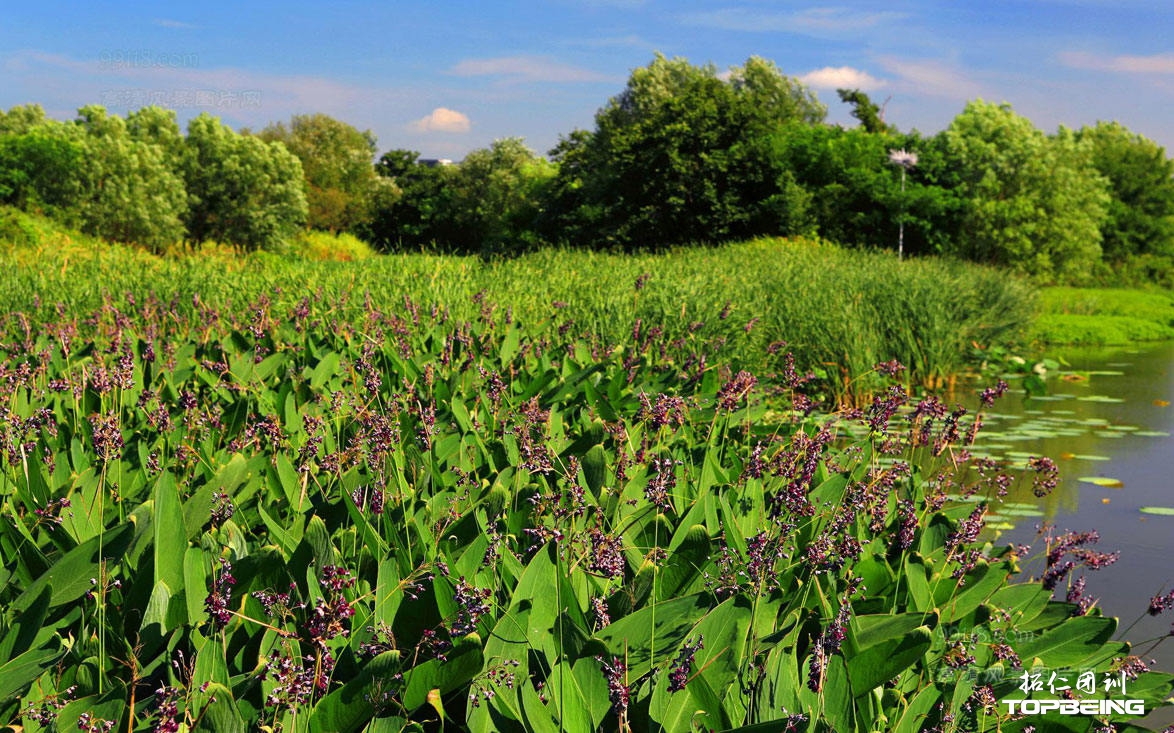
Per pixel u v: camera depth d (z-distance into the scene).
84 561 1.86
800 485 2.43
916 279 11.31
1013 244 24.17
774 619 1.95
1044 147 25.08
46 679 1.61
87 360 4.06
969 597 2.30
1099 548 4.25
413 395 3.69
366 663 1.66
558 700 1.66
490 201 56.44
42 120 45.75
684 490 2.71
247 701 1.58
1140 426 7.25
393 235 60.75
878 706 1.84
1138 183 39.72
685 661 1.58
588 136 40.88
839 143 26.12
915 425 3.39
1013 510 4.80
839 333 8.81
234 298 7.22
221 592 1.64
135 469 2.72
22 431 2.62
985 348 11.21
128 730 1.48
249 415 3.39
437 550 2.15
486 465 2.98
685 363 4.73
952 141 24.77
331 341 5.10
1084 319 15.67
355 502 2.28
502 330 5.59
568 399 3.85
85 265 9.27
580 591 2.02
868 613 2.19
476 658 1.55
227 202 38.75
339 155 58.16
